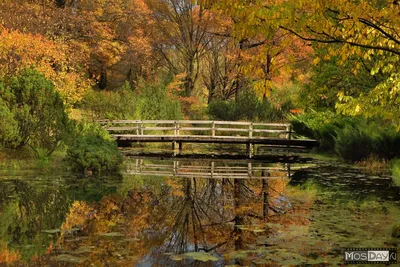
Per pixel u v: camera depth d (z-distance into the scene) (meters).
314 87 19.11
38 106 13.54
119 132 23.75
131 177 12.66
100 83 38.38
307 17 6.29
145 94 26.80
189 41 35.84
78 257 5.51
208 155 20.03
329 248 5.92
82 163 12.96
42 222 7.29
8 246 5.97
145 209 8.48
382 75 16.02
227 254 5.69
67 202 8.91
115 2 33.66
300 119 22.44
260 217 7.82
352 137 16.50
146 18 33.88
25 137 13.51
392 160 15.27
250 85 33.94
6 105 13.24
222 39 35.69
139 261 5.40
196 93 38.59
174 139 21.48
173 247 6.00
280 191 10.64
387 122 16.80
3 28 19.62
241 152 21.59
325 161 17.50
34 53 18.59
